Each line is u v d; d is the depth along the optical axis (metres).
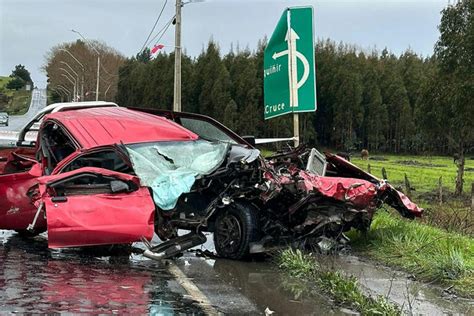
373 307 5.35
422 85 28.48
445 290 6.22
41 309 5.07
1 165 9.46
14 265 6.91
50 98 153.62
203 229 8.25
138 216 6.92
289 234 8.01
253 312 5.35
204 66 66.06
